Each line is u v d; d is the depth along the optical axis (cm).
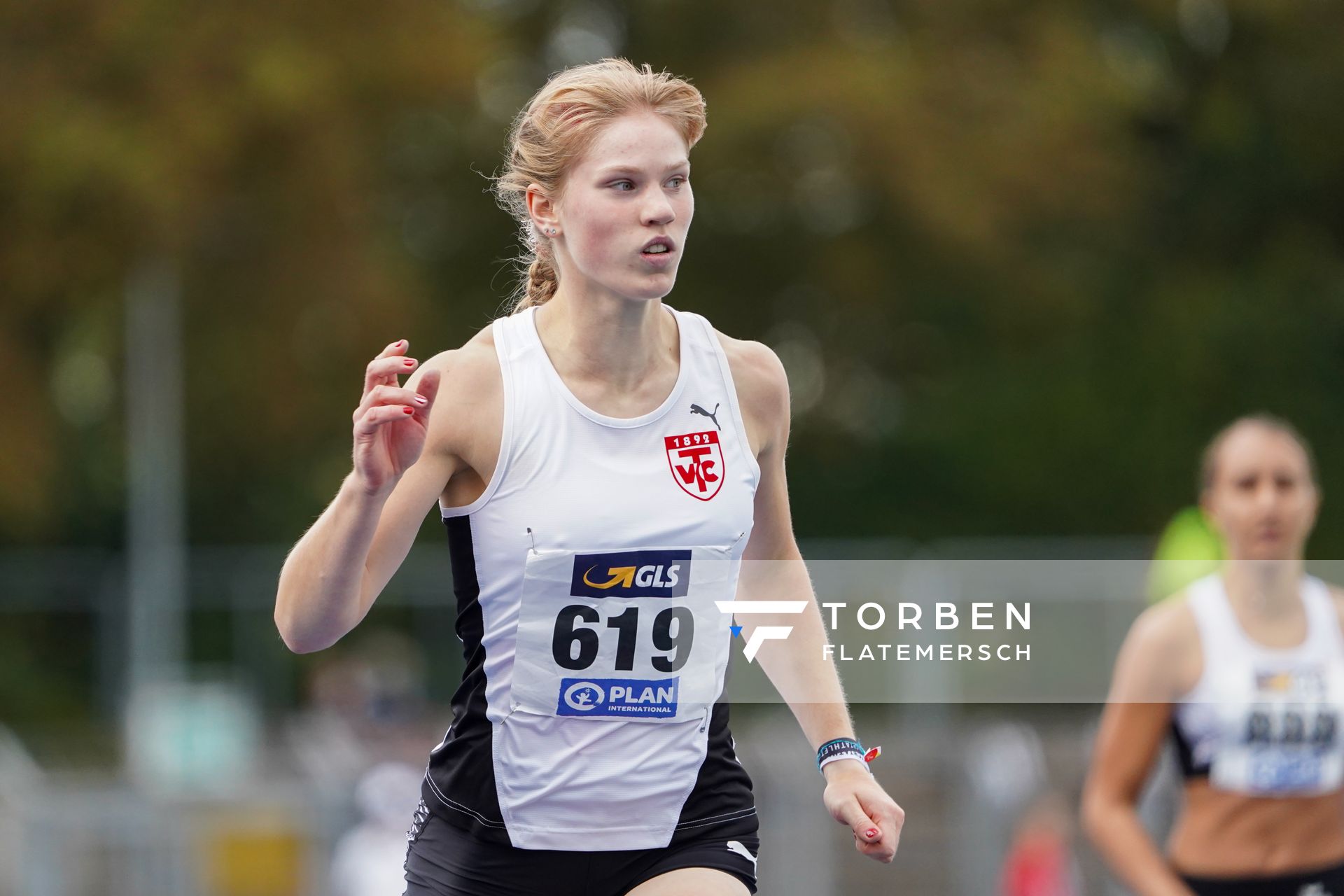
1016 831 2850
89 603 4612
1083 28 8081
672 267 1055
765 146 7269
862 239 7819
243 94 5862
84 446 7581
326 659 4475
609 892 1114
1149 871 1584
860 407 8344
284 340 6919
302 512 7662
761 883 2755
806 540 7881
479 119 7788
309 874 2820
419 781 2742
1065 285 8012
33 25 5756
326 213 6450
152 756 4150
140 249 5734
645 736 1098
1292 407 7725
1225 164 8594
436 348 7775
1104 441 7744
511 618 1084
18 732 4394
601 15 8194
